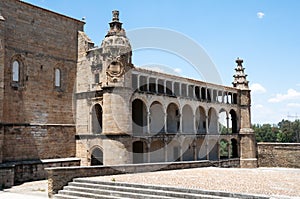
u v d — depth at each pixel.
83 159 43.53
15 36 38.59
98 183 23.72
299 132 148.38
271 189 20.84
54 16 43.56
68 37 45.28
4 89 36.94
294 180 26.72
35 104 40.41
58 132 42.88
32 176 36.91
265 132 167.00
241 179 26.70
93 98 43.53
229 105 66.06
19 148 38.16
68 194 23.27
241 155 66.62
